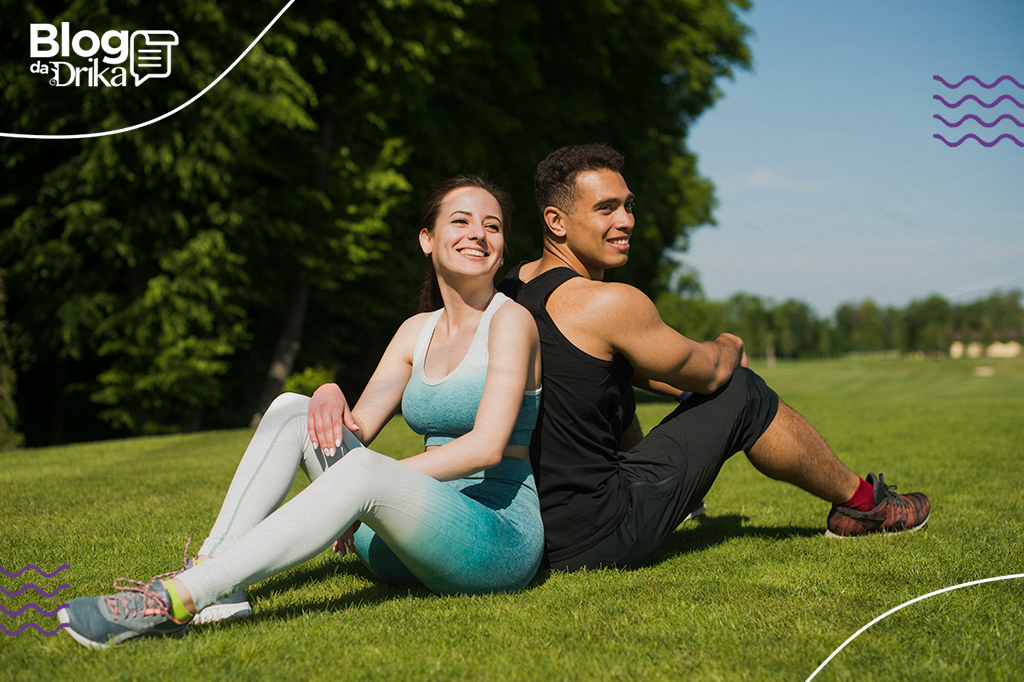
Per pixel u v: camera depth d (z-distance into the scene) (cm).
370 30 1102
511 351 205
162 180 1020
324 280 1179
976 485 403
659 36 1528
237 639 172
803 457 249
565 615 190
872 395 2316
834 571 227
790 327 4638
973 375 3272
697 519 330
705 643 171
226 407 1276
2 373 983
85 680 150
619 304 218
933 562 235
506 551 200
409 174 1306
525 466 219
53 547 278
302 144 1149
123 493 414
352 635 176
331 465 198
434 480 189
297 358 1327
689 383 230
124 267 1090
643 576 224
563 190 240
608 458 232
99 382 1134
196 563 183
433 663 160
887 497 274
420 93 1161
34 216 992
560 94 1423
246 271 1147
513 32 1248
